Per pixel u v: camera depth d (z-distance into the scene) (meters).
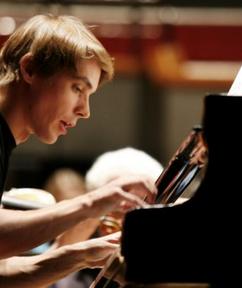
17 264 3.45
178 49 9.71
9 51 3.44
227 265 2.75
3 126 3.38
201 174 2.91
